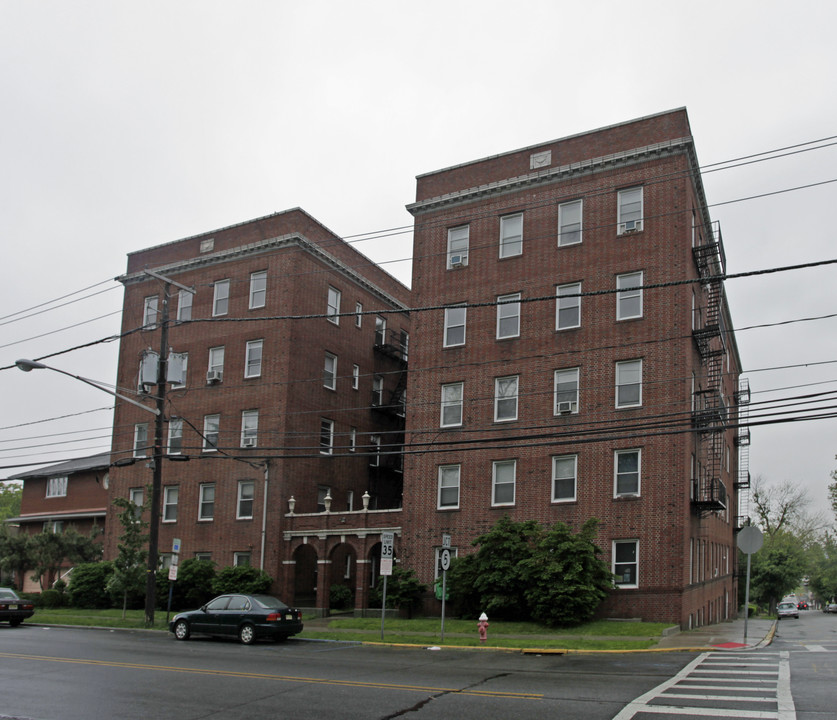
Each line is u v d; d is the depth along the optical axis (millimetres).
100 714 12914
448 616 32188
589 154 33656
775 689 14703
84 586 41188
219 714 12820
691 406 30453
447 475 34438
